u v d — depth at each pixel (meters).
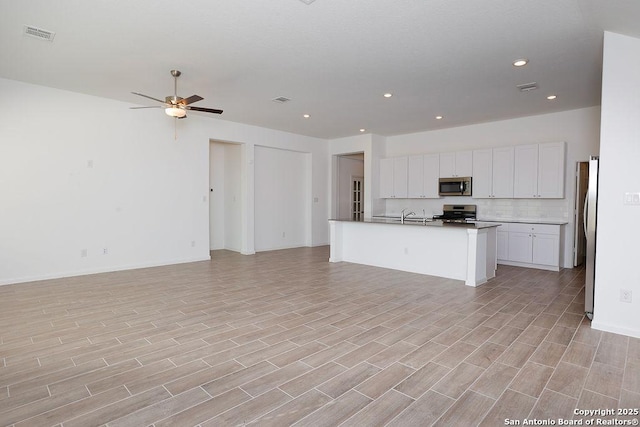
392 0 2.77
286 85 4.82
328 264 6.48
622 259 3.09
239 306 3.91
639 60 2.96
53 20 3.10
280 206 8.43
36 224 4.97
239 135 7.31
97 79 4.63
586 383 2.30
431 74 4.37
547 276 5.47
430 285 4.89
